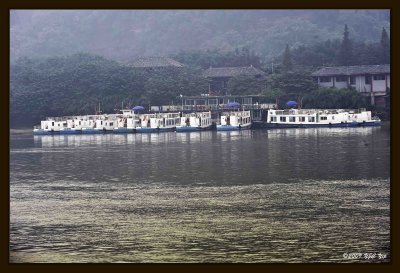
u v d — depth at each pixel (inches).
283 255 5036.9
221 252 5132.9
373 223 5816.9
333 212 6230.3
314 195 7007.9
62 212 6520.7
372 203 6560.0
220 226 5821.9
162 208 6574.8
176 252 5172.2
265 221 5959.6
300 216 6102.4
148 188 7691.9
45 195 7426.2
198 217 6161.4
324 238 5418.3
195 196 7121.1
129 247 5315.0
